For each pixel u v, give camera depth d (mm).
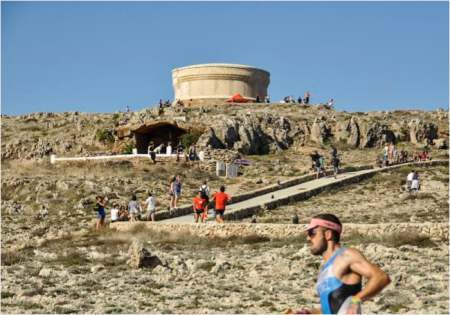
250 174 85625
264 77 142500
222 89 138000
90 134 108938
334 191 75000
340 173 84625
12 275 35312
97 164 92625
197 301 28203
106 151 103812
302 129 107000
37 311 26703
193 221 56656
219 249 45344
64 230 57906
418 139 109625
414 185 72188
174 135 101625
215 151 92125
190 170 86000
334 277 12984
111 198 70625
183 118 104688
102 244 48938
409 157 97000
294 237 48188
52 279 34031
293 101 137500
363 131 107562
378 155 100688
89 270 36312
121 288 31250
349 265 12953
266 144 100938
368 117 119500
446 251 39219
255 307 27094
